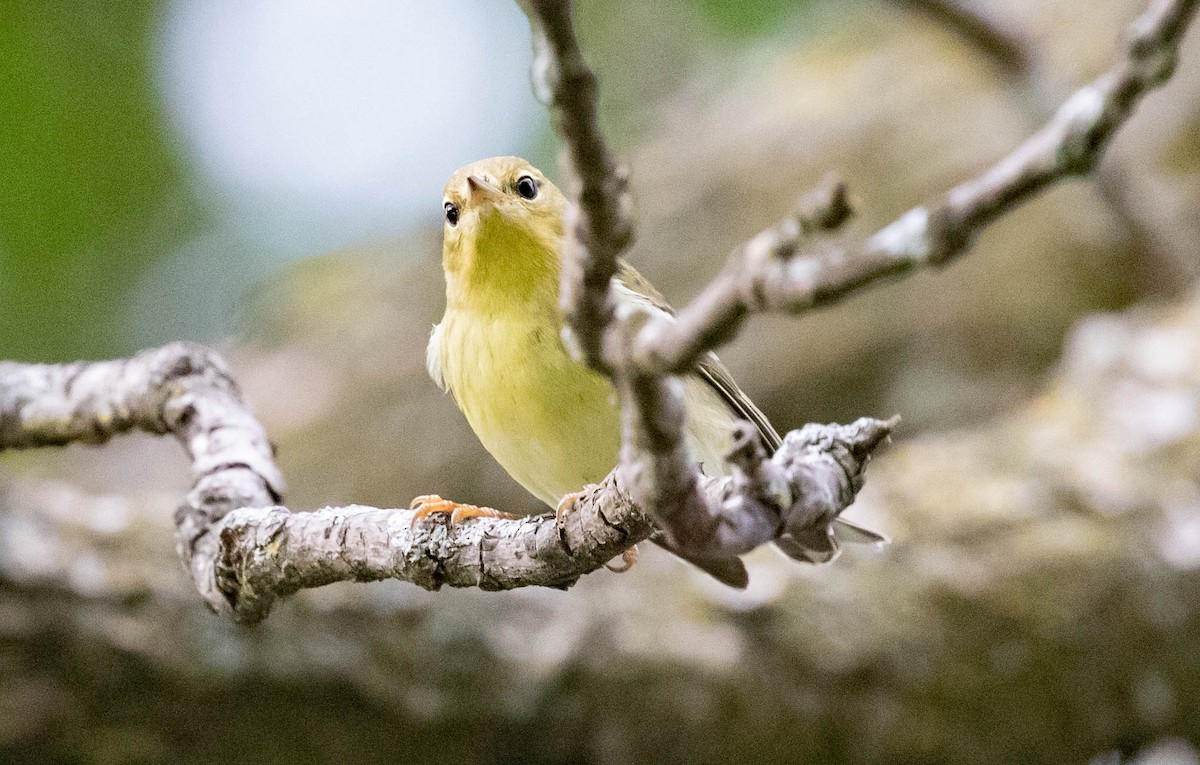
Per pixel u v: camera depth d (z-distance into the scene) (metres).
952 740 10.72
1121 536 11.27
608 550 5.24
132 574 9.70
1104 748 11.08
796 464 4.39
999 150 15.64
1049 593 10.93
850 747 10.62
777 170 16.84
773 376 15.00
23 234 15.69
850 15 19.20
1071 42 16.23
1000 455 12.28
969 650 10.75
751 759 10.50
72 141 15.62
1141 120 15.56
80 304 15.88
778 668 10.52
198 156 16.00
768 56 18.98
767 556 11.22
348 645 9.88
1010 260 14.93
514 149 16.48
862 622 10.69
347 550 5.82
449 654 10.03
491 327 7.27
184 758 9.85
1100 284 14.63
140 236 16.08
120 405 7.71
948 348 14.75
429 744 10.14
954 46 17.06
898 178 16.00
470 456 15.76
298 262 18.70
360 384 16.67
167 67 15.72
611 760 10.29
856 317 15.05
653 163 17.62
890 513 11.56
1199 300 13.85
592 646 10.22
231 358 17.27
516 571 5.49
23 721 9.41
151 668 9.55
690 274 16.28
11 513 9.75
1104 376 13.12
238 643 9.66
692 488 3.96
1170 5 2.86
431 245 18.28
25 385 7.96
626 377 3.63
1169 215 14.70
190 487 7.14
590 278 3.54
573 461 7.23
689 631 10.48
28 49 15.38
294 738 9.96
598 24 18.03
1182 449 12.13
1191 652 11.06
